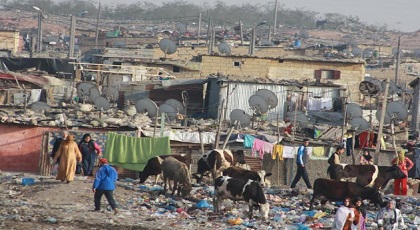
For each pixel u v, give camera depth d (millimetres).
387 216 54344
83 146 76000
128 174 83312
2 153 84500
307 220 60188
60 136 82312
